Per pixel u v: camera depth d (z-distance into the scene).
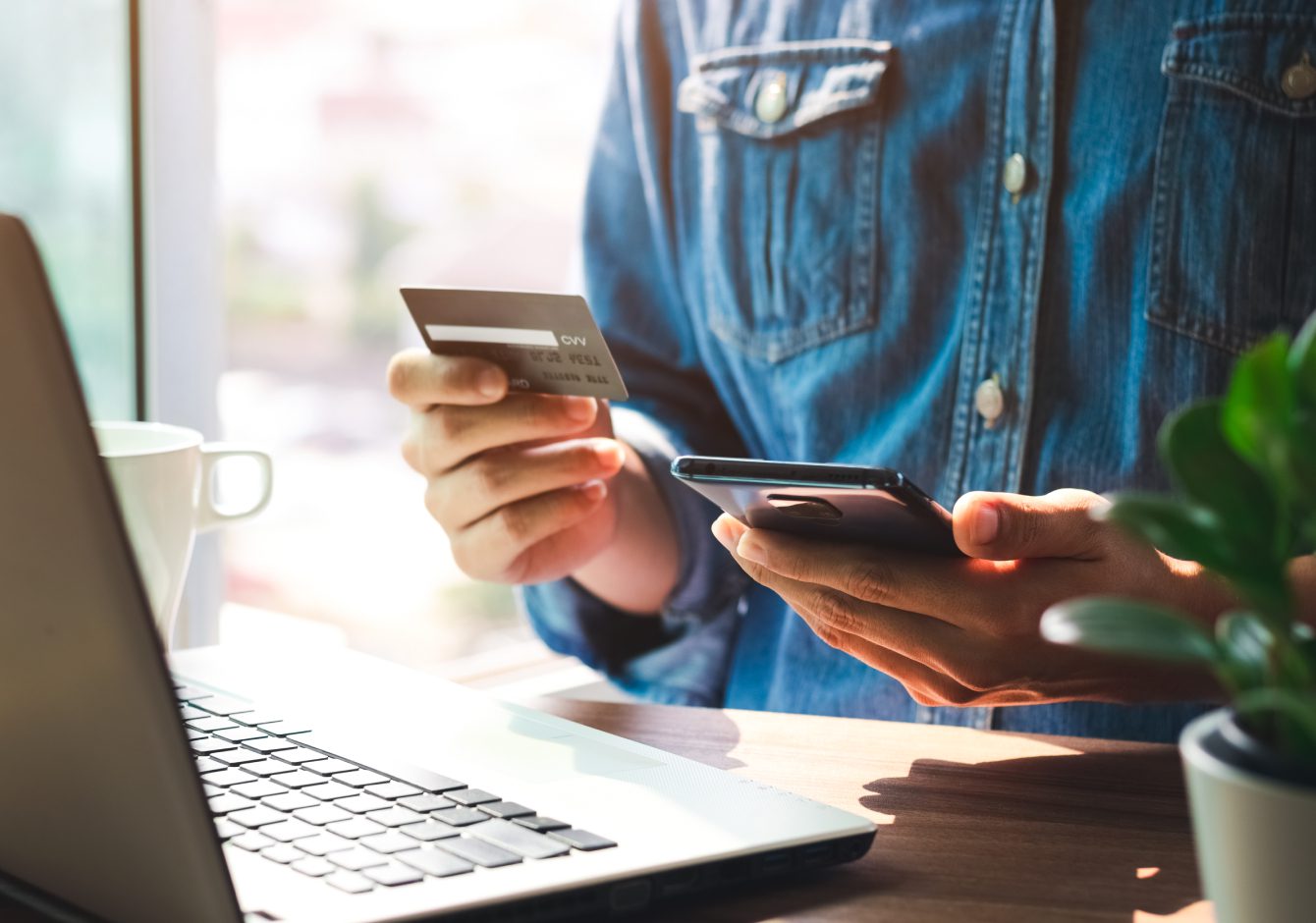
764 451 1.22
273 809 0.54
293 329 2.87
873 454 1.12
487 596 2.18
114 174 1.17
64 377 0.40
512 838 0.52
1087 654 0.71
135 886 0.45
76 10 1.13
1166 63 1.01
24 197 1.13
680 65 1.23
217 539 1.26
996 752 0.74
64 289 1.16
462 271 2.68
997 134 1.06
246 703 0.72
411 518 2.50
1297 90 1.00
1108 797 0.66
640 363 1.25
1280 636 0.36
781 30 1.16
